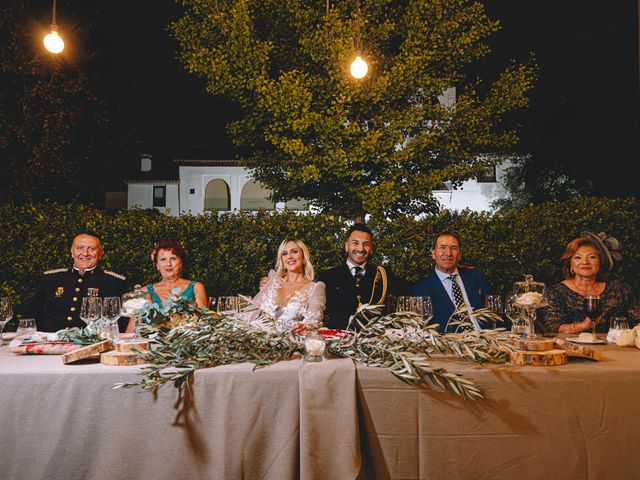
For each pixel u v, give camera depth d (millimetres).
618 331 3324
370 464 2680
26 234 6156
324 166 11516
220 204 33062
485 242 6395
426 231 6363
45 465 2572
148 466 2602
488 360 2766
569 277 4371
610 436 2598
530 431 2615
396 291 4938
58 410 2590
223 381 2621
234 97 11336
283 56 12031
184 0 10867
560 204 6625
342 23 10648
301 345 2861
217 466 2598
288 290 4547
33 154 13164
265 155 13797
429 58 11094
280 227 6359
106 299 3105
